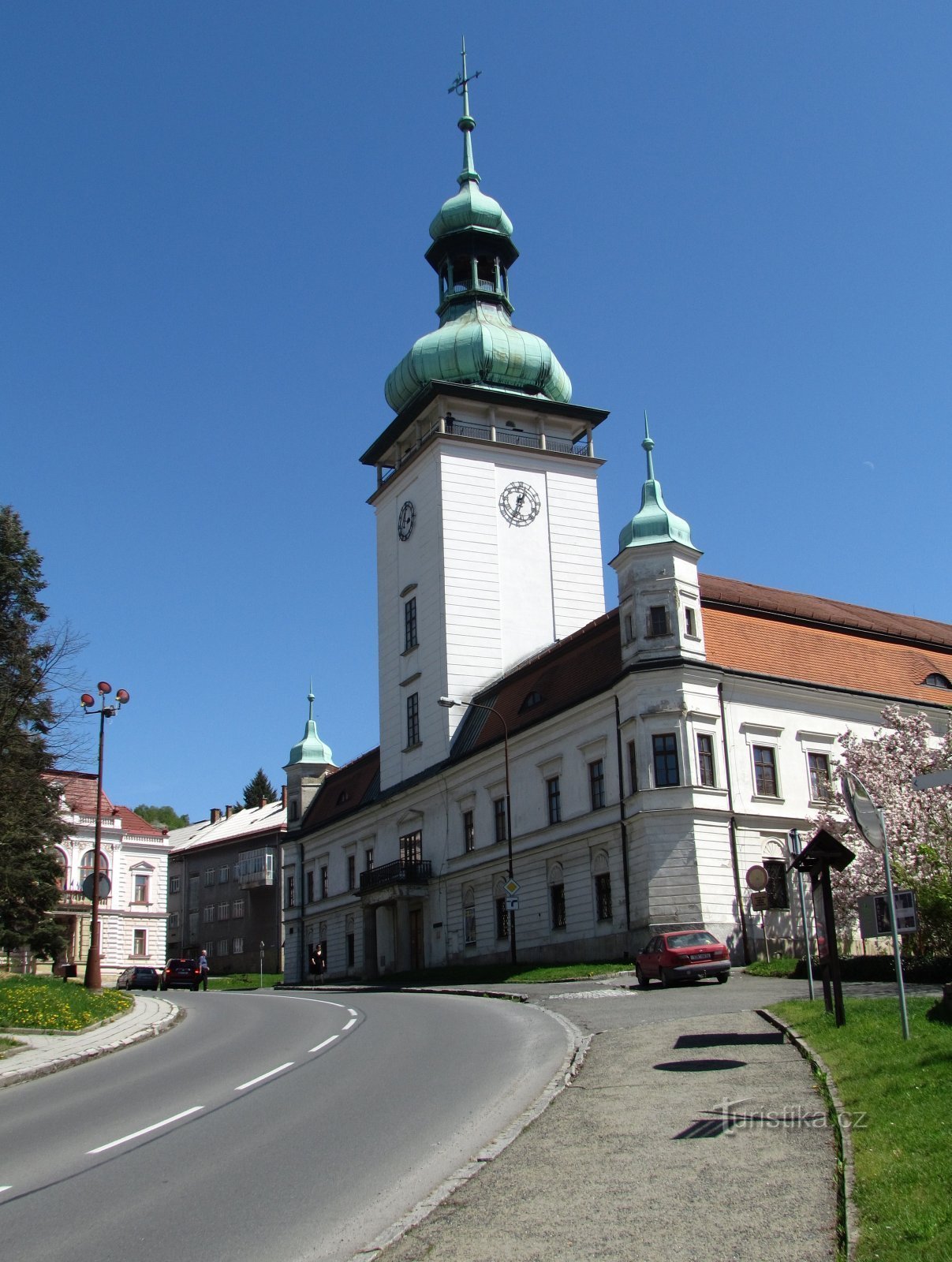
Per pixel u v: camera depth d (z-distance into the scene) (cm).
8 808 5194
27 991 3294
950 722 4506
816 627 5762
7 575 5406
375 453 7912
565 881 5394
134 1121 1582
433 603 7031
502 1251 913
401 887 6594
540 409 7431
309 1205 1084
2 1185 1227
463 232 7706
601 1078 1703
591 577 7338
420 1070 1928
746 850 4909
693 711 4906
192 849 12206
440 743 6756
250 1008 3791
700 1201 1005
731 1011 2495
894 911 1688
